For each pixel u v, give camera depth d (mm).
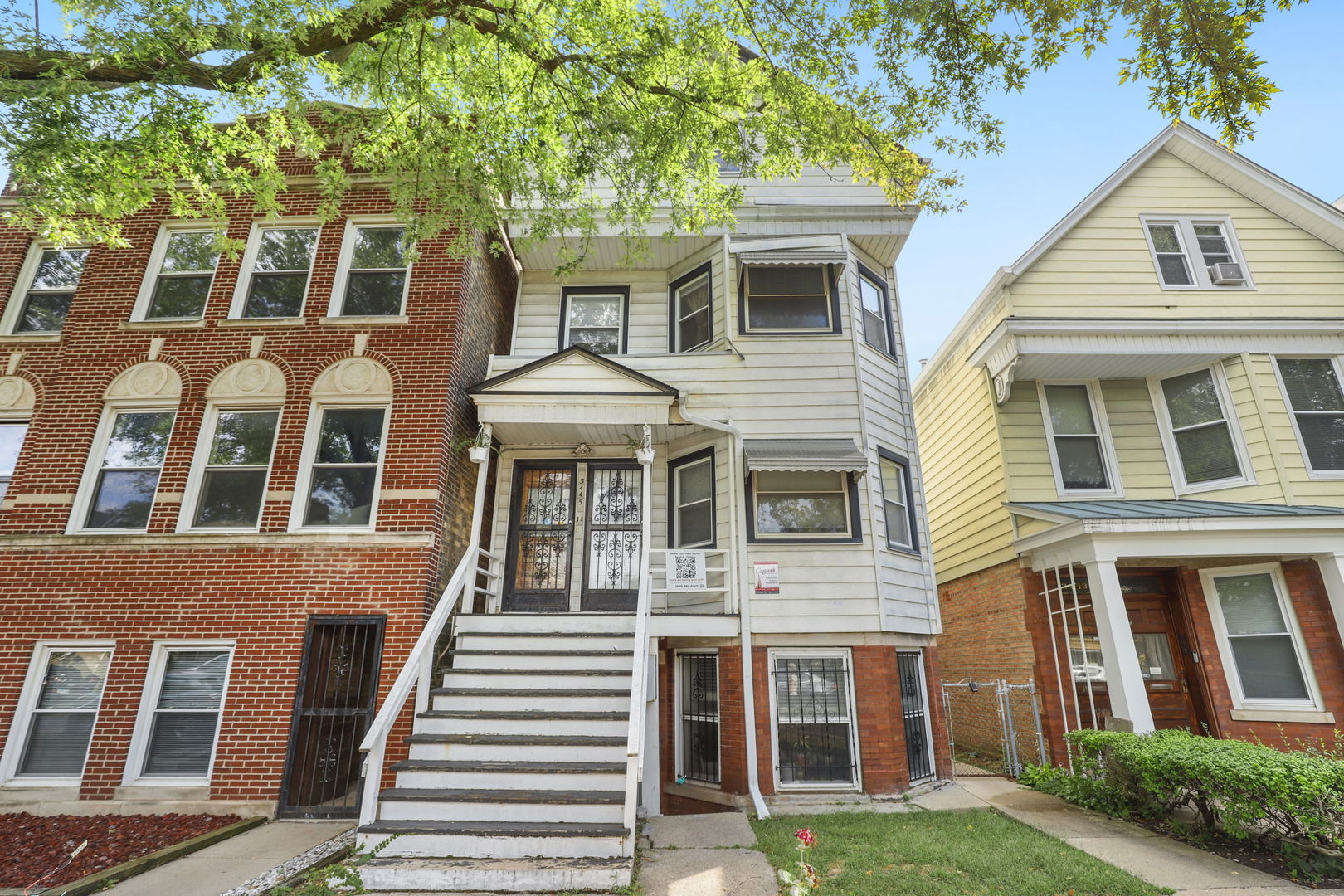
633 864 5277
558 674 7023
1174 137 11188
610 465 9797
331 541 7910
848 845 5930
